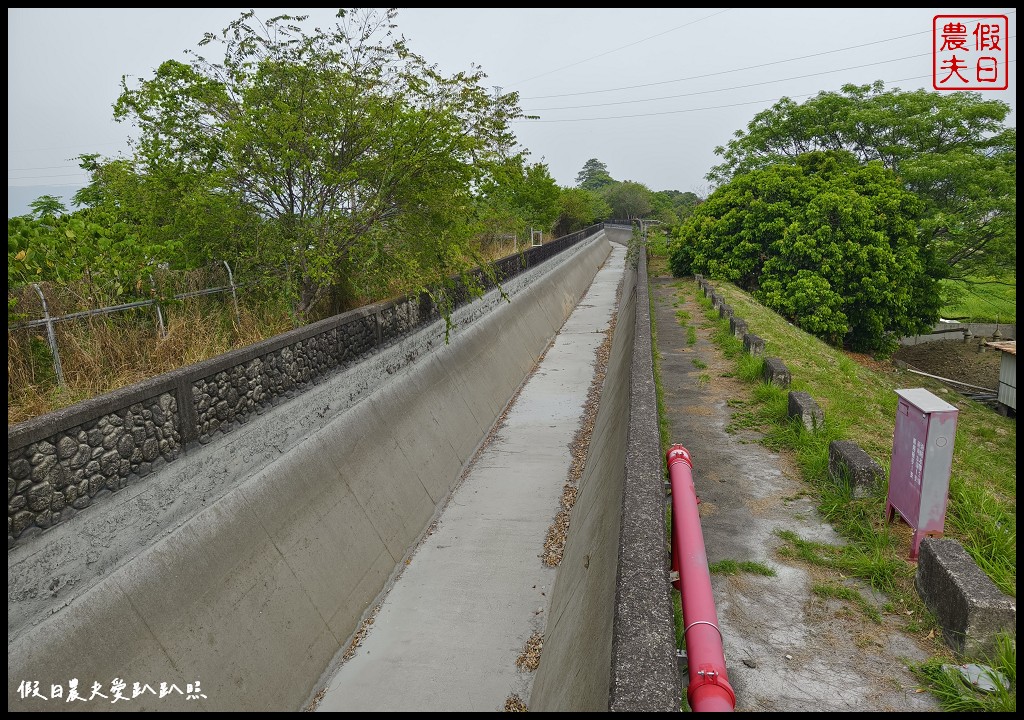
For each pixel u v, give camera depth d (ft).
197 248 28.86
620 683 8.54
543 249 79.56
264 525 21.59
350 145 31.50
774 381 28.91
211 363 20.48
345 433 28.35
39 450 14.39
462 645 21.85
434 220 33.40
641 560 11.48
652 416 19.40
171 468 18.58
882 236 64.13
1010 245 73.15
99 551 15.94
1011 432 41.88
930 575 13.20
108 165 33.86
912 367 85.81
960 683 11.02
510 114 32.99
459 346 45.32
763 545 16.17
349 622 22.68
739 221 74.43
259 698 18.01
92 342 22.94
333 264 32.30
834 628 13.00
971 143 83.66
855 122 87.86
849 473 18.15
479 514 31.24
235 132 27.30
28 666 13.41
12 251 22.09
